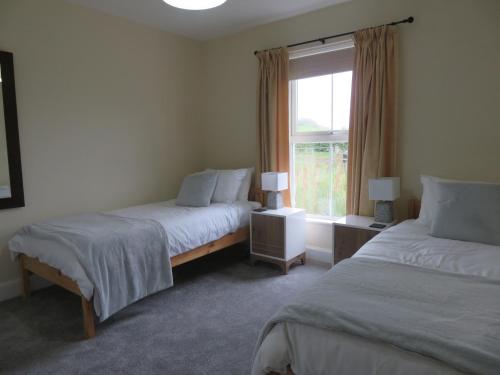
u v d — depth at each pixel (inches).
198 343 85.7
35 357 81.0
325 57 134.2
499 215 84.5
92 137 133.2
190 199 139.1
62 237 94.2
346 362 46.7
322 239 142.6
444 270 69.1
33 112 116.5
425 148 115.0
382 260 73.2
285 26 143.4
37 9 115.7
